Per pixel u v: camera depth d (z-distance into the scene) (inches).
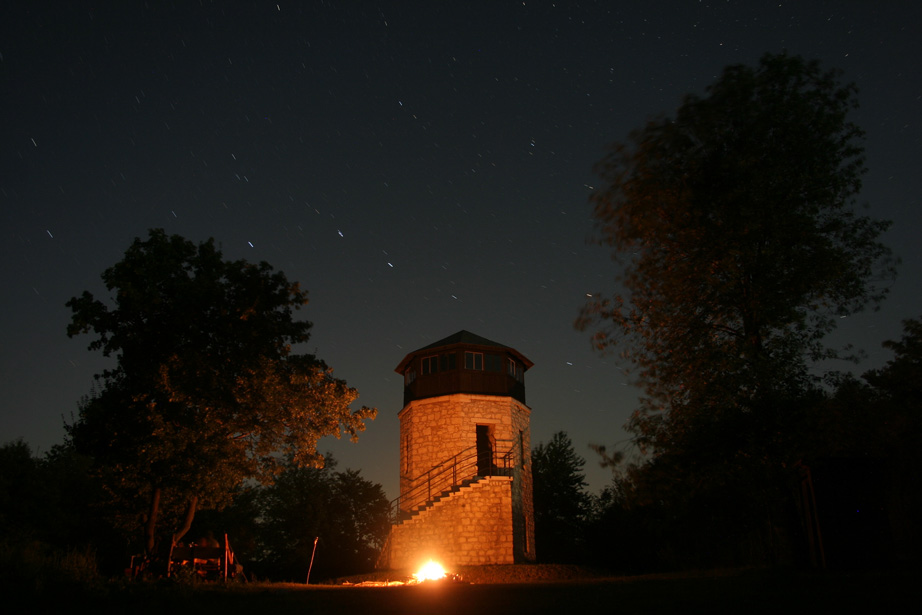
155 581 494.0
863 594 289.6
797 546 541.6
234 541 1605.6
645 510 1143.0
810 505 455.8
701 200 684.7
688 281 704.4
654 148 714.8
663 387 704.4
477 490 1196.5
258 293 826.2
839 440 624.7
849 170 698.8
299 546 1722.4
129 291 737.0
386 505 1923.0
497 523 1184.2
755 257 664.4
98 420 766.5
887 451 647.1
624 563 1632.6
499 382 1300.4
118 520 1002.1
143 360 767.1
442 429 1253.7
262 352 813.2
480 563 1160.2
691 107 706.8
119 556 1279.5
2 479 1244.5
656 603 299.0
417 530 1209.4
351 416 896.9
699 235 695.1
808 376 648.4
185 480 747.4
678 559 1264.8
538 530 1950.1
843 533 436.8
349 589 496.4
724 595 314.2
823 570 424.8
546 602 323.3
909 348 780.6
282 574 1675.7
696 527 970.7
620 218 729.0
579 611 284.5
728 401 630.5
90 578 435.5
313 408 852.6
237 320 804.0
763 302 661.3
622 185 729.6
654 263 729.0
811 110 692.1
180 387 741.3
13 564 420.2
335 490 1899.6
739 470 631.8
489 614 285.1
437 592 418.6
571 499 2014.0
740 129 699.4
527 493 1305.4
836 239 690.8
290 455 871.1
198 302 770.8
